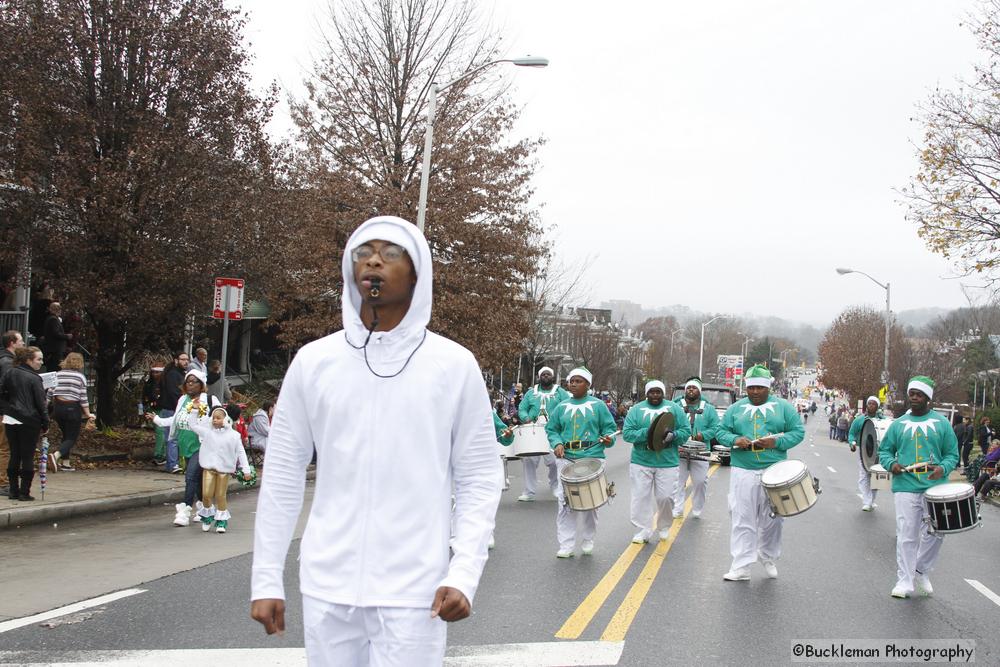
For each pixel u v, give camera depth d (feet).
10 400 38.60
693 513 45.70
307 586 9.66
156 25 53.11
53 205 51.85
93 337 59.77
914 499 28.86
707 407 46.29
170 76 54.13
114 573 28.32
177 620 22.97
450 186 82.07
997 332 201.77
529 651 21.36
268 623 9.77
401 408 9.70
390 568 9.45
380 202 80.18
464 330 80.07
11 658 19.51
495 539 37.37
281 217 61.00
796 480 29.01
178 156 52.95
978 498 66.80
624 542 37.32
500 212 82.94
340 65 84.38
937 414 29.37
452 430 10.07
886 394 145.59
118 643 20.84
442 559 9.65
